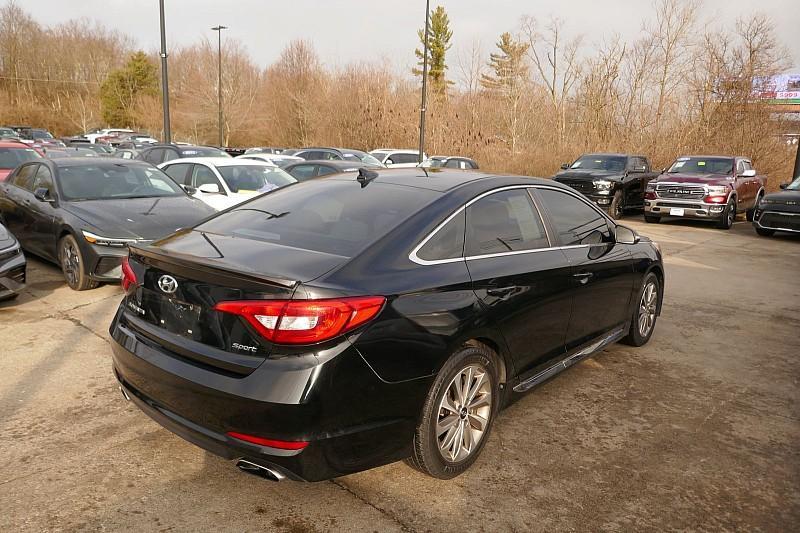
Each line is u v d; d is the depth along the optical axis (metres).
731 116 26.34
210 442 2.65
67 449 3.30
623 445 3.58
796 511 2.97
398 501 2.94
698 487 3.15
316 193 3.68
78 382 4.18
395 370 2.70
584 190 16.12
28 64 71.38
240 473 3.13
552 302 3.71
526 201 3.84
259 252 2.87
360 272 2.73
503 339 3.30
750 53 26.59
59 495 2.88
